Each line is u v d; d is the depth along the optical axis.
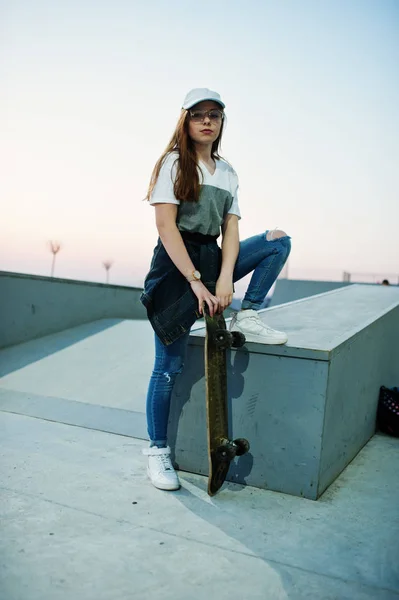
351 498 2.33
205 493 2.32
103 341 5.24
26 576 1.60
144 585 1.59
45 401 3.67
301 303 3.86
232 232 2.38
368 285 5.12
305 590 1.61
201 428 2.54
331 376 2.30
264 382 2.38
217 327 2.21
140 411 3.46
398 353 3.77
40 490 2.24
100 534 1.89
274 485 2.37
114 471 2.52
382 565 1.78
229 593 1.57
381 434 3.32
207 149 2.30
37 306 5.46
